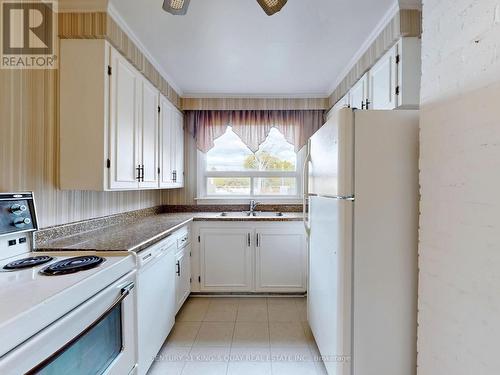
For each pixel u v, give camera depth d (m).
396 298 1.38
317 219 1.83
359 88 2.30
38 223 1.46
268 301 2.77
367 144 1.38
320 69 2.57
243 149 3.49
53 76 1.64
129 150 1.96
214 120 3.33
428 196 1.24
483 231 0.93
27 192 1.39
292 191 3.47
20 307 0.80
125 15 1.75
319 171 1.78
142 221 2.50
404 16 1.65
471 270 0.98
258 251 2.85
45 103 1.59
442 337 1.14
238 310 2.57
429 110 1.24
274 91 3.15
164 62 2.41
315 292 1.89
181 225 2.37
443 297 1.14
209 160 3.49
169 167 2.81
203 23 1.83
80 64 1.66
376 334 1.38
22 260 1.26
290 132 3.32
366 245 1.38
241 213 3.35
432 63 1.22
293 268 2.86
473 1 0.97
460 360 1.03
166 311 1.96
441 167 1.15
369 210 1.38
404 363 1.39
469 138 0.99
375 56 1.97
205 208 3.42
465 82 1.01
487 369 0.91
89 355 1.07
